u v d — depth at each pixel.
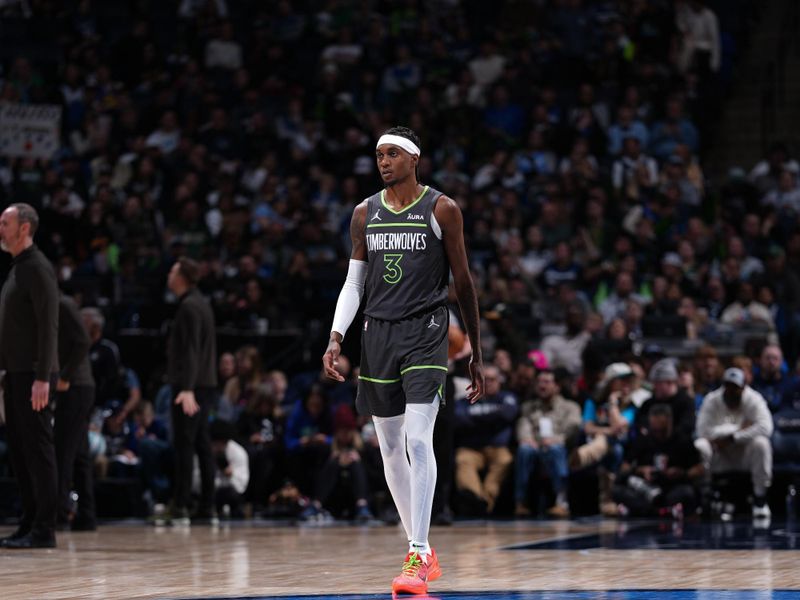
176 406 19.16
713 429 20.72
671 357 24.38
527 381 22.88
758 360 22.78
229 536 16.89
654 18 36.88
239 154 34.34
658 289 26.80
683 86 35.84
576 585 10.07
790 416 21.69
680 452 20.77
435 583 10.30
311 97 36.25
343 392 22.91
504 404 22.22
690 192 31.78
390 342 9.66
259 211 31.56
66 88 35.78
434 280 9.76
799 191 31.55
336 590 9.86
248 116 35.25
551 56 36.56
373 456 21.59
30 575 11.29
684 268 28.72
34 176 30.09
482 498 21.62
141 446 22.03
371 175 31.95
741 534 16.16
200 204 31.69
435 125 35.00
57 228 28.78
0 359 13.83
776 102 37.88
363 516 20.80
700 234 29.67
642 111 34.44
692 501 20.38
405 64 36.22
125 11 39.16
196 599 9.22
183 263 19.09
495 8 39.47
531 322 25.83
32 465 13.98
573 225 30.59
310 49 38.12
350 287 10.04
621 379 22.19
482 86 36.00
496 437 22.31
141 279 27.73
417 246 9.73
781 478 21.69
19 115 27.39
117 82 36.50
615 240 29.98
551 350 25.28
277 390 23.11
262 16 38.47
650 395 21.94
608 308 27.44
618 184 31.91
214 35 37.62
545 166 33.41
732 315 26.41
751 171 36.50
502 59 36.50
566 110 35.41
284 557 13.23
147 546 14.89
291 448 22.06
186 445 19.28
